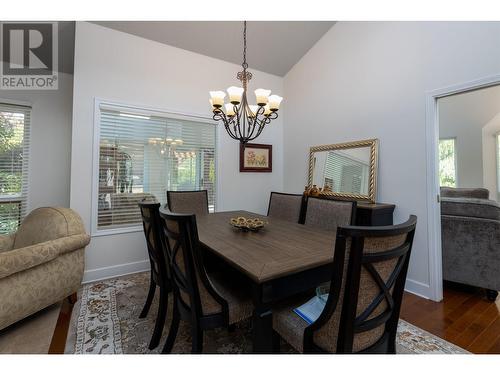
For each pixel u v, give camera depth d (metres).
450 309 2.07
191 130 3.30
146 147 2.98
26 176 3.08
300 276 1.24
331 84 3.26
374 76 2.74
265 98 1.87
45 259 1.80
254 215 2.62
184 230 1.20
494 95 4.42
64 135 3.29
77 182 2.54
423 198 2.31
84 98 2.58
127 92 2.81
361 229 0.83
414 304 2.15
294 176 3.88
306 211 2.35
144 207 1.69
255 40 3.26
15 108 3.01
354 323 0.93
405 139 2.46
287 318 1.21
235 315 1.30
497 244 2.12
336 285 0.92
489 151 4.70
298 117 3.80
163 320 1.64
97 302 2.17
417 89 2.36
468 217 2.27
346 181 3.01
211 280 1.59
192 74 3.25
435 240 2.23
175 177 3.19
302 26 3.16
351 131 3.00
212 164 3.48
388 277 1.00
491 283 2.16
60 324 1.84
